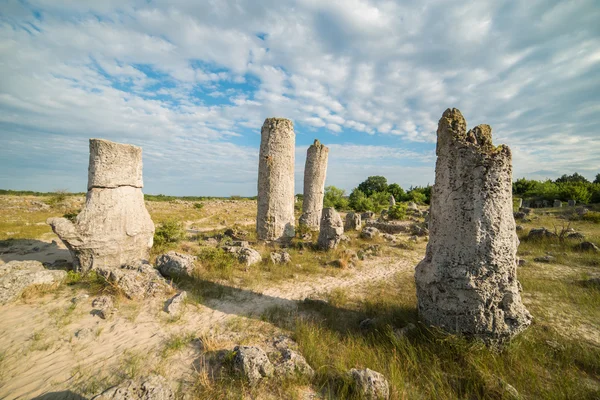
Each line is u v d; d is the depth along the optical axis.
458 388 3.42
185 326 4.77
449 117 4.51
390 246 12.73
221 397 3.11
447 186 4.45
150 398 2.77
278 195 11.28
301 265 8.82
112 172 7.06
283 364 3.51
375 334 4.66
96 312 5.04
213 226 18.34
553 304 5.84
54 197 24.17
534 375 3.48
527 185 40.09
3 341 4.13
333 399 3.17
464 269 4.17
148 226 8.02
